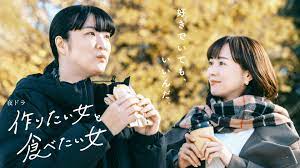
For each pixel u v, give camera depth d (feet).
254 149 8.87
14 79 18.61
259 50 9.38
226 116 9.24
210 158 8.53
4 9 19.84
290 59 25.58
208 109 9.58
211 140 8.62
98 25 7.80
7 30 19.86
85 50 7.73
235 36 9.39
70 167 7.14
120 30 21.98
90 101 7.73
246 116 9.14
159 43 21.27
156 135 7.89
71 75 7.89
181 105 20.35
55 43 7.95
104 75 20.11
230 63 9.20
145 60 22.31
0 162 7.33
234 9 22.29
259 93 9.49
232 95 9.44
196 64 20.70
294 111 26.37
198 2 21.56
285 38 23.62
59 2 19.20
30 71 18.69
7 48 19.77
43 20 20.25
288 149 8.86
